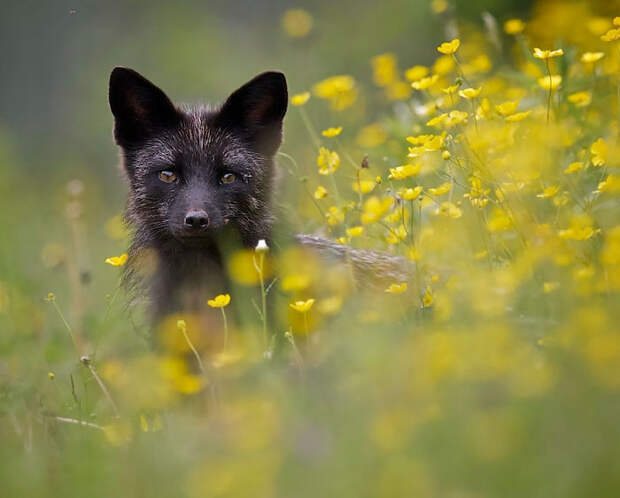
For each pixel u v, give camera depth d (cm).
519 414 656
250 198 1187
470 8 1991
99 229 2295
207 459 720
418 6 2456
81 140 3556
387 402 698
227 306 1109
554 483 601
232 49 3753
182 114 1216
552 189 988
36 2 4006
